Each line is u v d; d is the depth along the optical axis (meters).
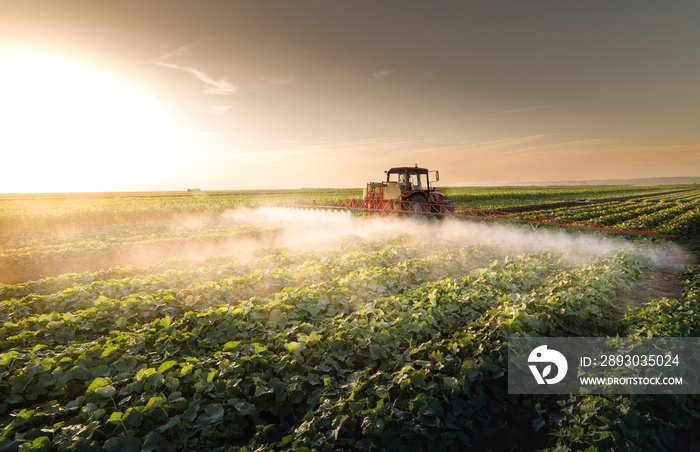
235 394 4.14
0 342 5.09
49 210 25.70
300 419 4.00
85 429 3.39
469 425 3.74
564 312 6.21
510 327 5.40
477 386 4.29
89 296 7.19
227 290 7.55
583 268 9.86
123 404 3.82
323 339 5.41
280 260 10.69
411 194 19.28
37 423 3.63
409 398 4.06
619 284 8.65
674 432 3.85
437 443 3.45
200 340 5.42
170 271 9.06
